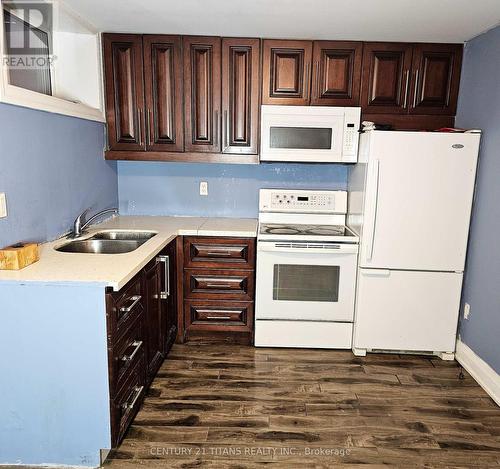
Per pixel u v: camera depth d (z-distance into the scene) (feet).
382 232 8.95
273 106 9.46
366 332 9.39
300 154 9.62
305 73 9.53
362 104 9.66
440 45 9.39
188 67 9.52
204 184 11.25
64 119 8.00
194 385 8.11
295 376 8.52
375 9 7.34
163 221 10.55
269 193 10.87
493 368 8.10
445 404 7.67
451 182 8.70
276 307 9.61
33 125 6.88
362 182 9.25
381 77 9.53
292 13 7.66
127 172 11.20
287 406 7.48
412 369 8.96
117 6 7.44
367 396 7.86
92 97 9.49
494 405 7.68
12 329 5.69
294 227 10.48
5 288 5.56
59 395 5.87
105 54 9.43
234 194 11.27
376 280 9.16
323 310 9.59
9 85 5.99
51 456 6.07
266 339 9.75
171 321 9.35
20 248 6.03
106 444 5.98
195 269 9.64
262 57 9.48
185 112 9.75
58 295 5.56
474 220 8.98
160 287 8.24
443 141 8.56
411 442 6.59
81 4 7.34
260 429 6.84
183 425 6.89
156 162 11.18
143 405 7.42
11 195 6.31
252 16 7.90
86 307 5.58
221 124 9.79
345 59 9.48
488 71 8.42
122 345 6.15
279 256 9.37
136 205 11.33
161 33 9.28
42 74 8.35
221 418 7.09
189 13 7.80
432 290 9.16
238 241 9.53
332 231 10.04
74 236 8.14
